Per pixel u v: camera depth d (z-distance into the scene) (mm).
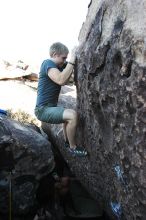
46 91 4711
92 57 4004
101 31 3918
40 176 5883
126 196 3979
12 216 5938
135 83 3316
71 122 4703
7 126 5789
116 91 3641
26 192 5844
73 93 8273
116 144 3840
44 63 4684
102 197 5238
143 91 3260
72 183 6359
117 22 3623
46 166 5891
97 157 4621
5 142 5574
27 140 5762
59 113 4691
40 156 5809
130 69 3412
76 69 4520
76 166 5859
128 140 3576
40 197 6230
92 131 4484
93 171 5105
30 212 6043
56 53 4664
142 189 3553
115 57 3609
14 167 5707
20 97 8828
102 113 4098
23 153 5691
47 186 6273
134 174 3600
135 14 3383
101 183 4977
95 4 4309
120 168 3918
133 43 3318
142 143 3371
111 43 3676
